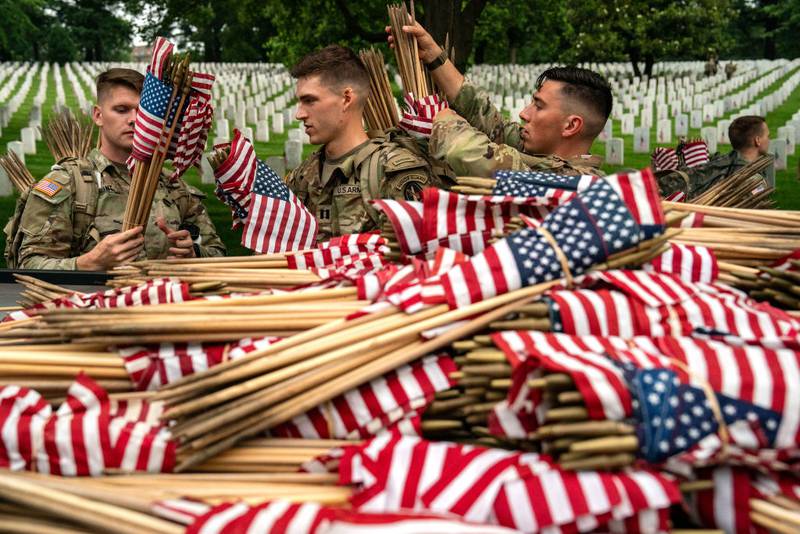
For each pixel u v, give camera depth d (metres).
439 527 1.58
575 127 3.62
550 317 2.05
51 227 3.81
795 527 1.72
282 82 35.16
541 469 1.75
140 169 3.60
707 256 2.32
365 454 1.87
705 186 6.64
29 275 3.49
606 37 39.03
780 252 2.53
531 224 2.28
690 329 2.06
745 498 1.77
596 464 1.71
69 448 1.96
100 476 1.96
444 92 4.13
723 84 31.70
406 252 2.50
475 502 1.73
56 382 2.12
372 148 3.69
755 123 7.46
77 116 4.94
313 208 3.86
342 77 3.69
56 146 4.72
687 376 1.79
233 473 1.97
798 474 1.83
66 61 72.94
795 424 1.76
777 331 2.07
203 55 68.31
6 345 2.30
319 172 3.87
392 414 2.00
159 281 2.77
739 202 3.89
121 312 2.22
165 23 17.83
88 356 2.18
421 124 3.73
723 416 1.76
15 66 47.19
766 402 1.77
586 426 1.73
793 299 2.31
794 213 2.84
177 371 2.13
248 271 2.88
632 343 1.96
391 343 2.07
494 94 31.47
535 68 40.50
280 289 2.78
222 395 1.96
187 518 1.75
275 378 1.99
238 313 2.24
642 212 2.23
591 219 2.21
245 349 2.14
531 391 1.84
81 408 2.06
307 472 1.96
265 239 3.63
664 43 39.12
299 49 17.86
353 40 17.11
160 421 2.00
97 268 3.59
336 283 2.56
